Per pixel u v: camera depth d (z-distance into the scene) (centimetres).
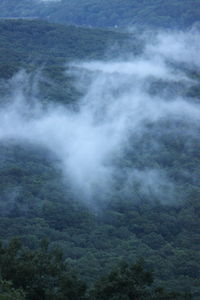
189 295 5216
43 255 5303
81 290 5100
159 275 7888
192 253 8794
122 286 5072
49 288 5066
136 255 8438
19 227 8881
